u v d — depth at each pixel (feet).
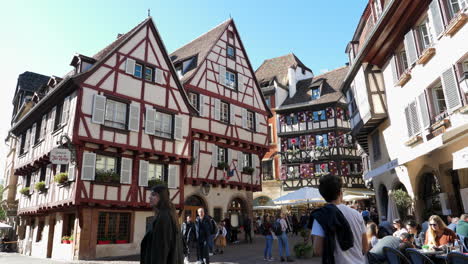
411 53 40.65
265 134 79.61
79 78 48.91
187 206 62.13
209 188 65.41
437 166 37.37
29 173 69.56
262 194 101.96
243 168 73.26
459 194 35.09
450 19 34.06
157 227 10.16
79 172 46.83
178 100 60.70
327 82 105.70
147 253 10.39
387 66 48.70
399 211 45.29
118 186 50.49
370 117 49.60
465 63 32.86
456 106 32.86
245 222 66.13
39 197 60.13
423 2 37.81
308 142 99.55
